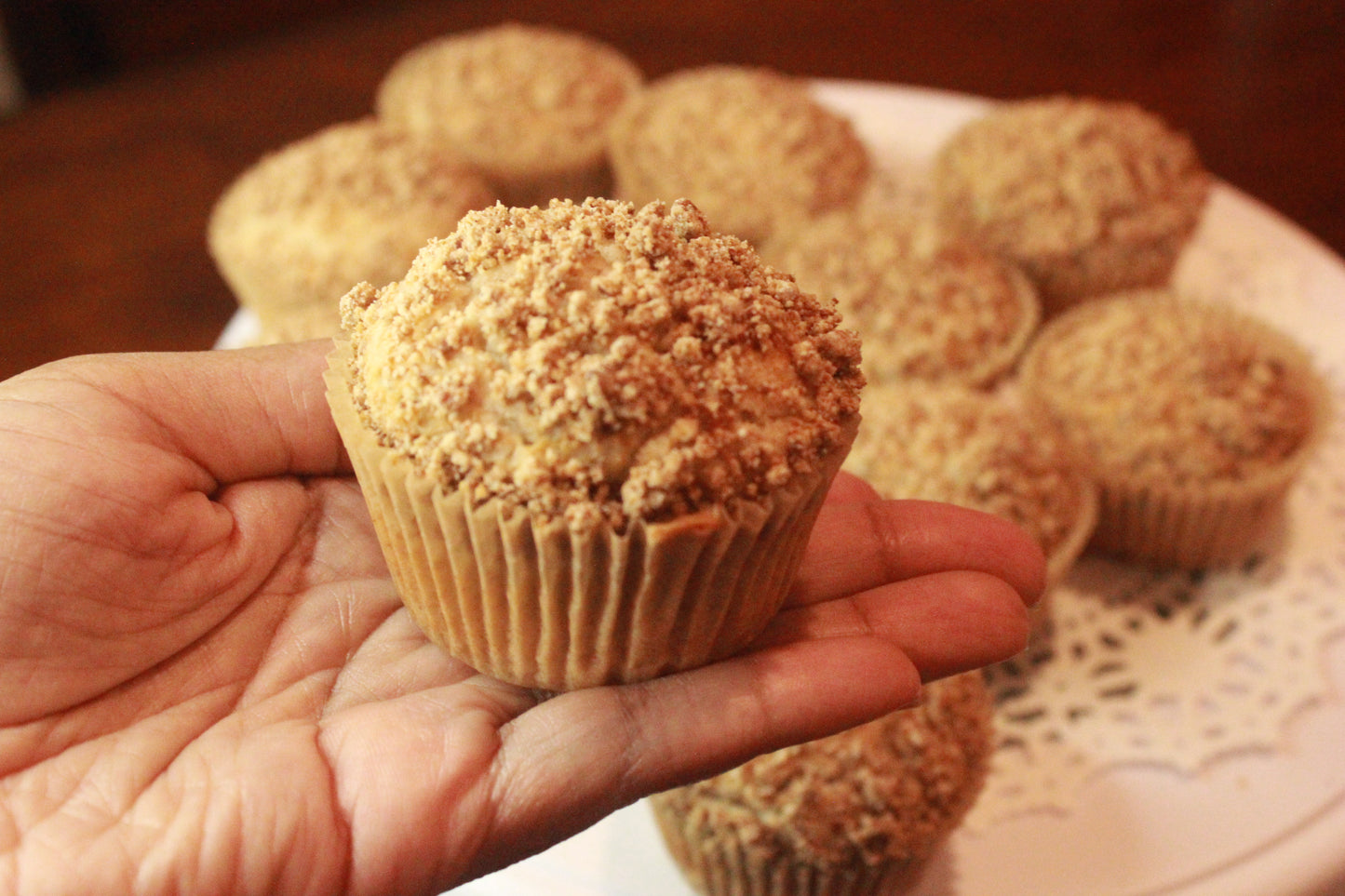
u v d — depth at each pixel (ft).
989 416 1.22
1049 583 1.17
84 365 0.92
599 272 0.85
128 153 1.62
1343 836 1.07
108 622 0.89
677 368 0.83
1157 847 1.08
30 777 0.86
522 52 1.64
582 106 1.60
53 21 1.75
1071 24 1.88
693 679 0.88
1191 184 1.44
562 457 0.81
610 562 0.82
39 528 0.87
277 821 0.84
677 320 0.85
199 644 0.93
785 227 1.43
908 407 1.22
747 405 0.84
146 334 1.44
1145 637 1.22
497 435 0.82
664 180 1.48
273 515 0.96
